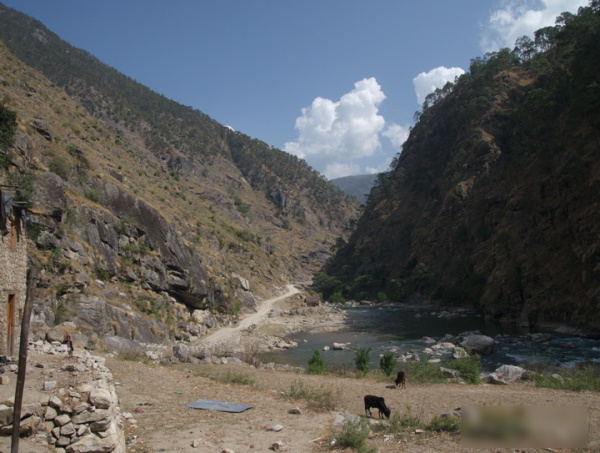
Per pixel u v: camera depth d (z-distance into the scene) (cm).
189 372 2062
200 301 5234
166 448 982
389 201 16050
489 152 10994
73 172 4328
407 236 13688
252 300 7662
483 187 10550
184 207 9769
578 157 6506
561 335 5047
